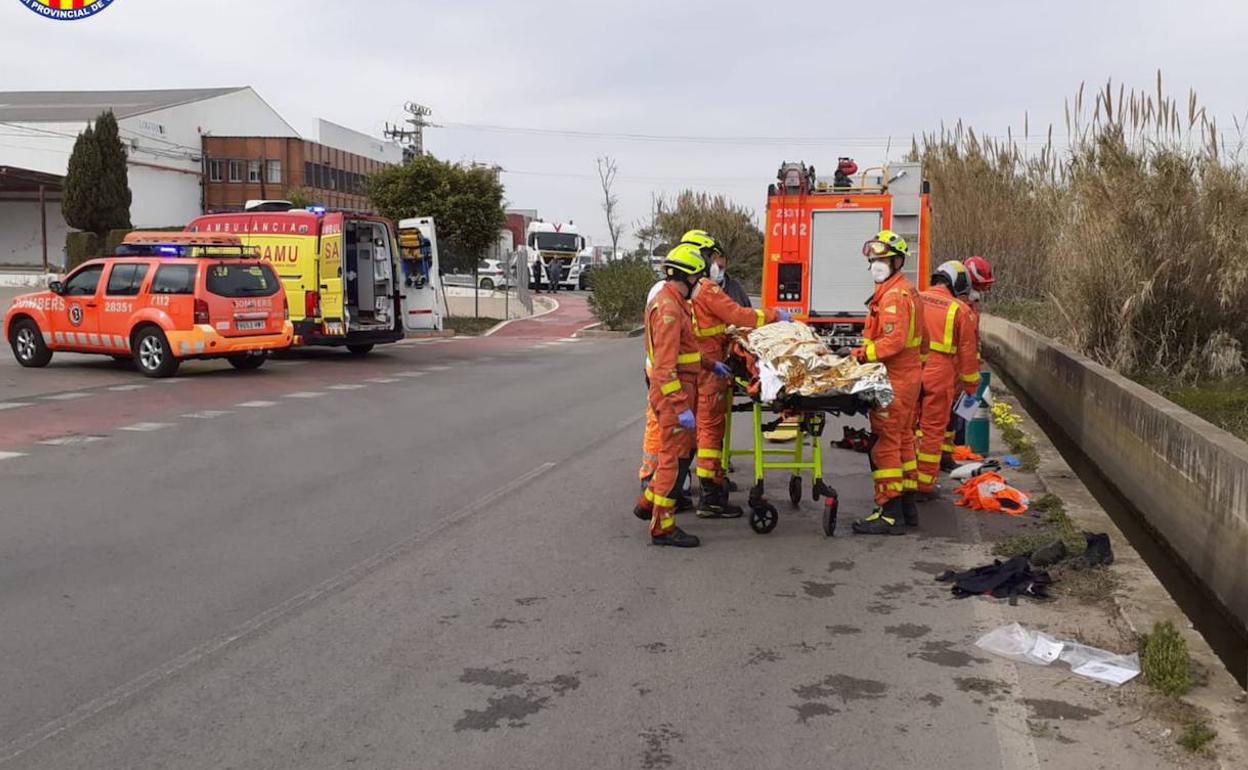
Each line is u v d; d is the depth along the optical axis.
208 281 15.51
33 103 60.88
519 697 4.48
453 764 3.89
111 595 5.75
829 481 8.98
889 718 4.30
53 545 6.70
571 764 3.90
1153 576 6.06
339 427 11.51
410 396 14.25
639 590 5.95
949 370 7.96
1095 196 13.23
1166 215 12.77
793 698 4.49
